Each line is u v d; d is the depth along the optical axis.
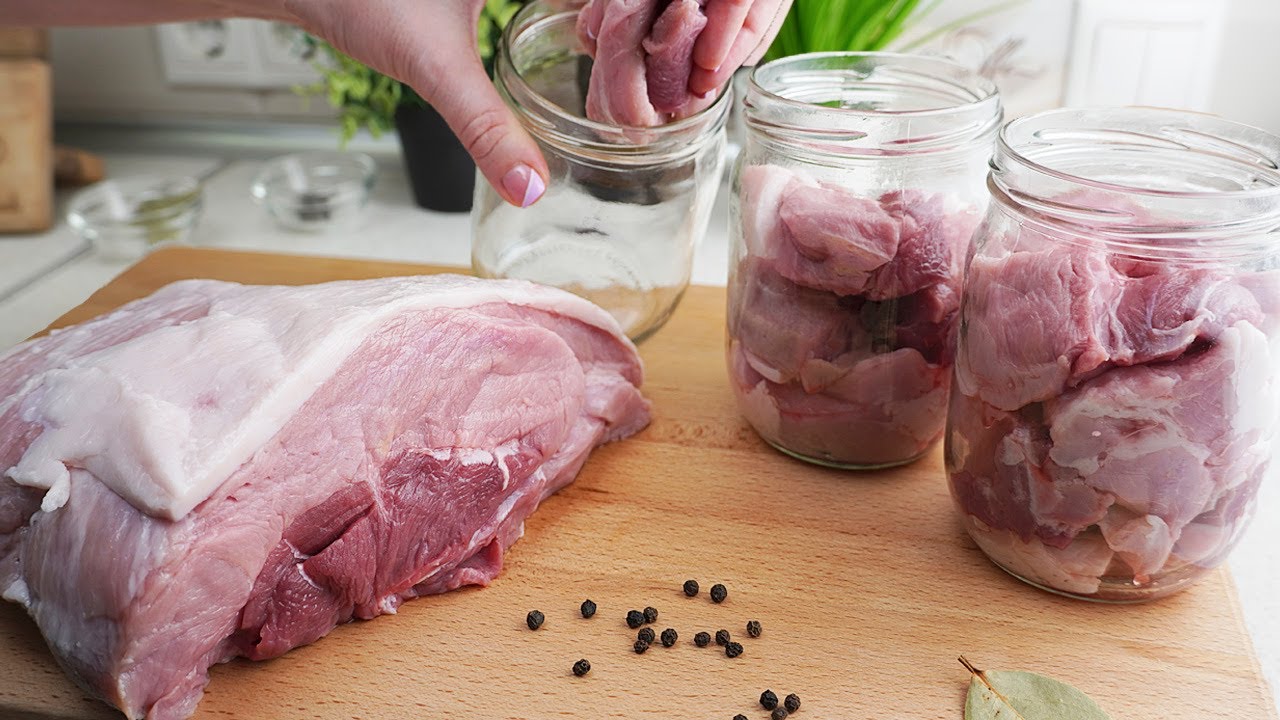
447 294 0.51
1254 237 0.44
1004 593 0.50
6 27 0.65
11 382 0.49
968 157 0.51
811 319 0.52
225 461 0.45
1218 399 0.44
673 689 0.47
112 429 0.46
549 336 0.52
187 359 0.48
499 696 0.46
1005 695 0.46
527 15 0.56
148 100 0.97
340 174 0.88
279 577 0.47
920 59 0.54
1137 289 0.45
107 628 0.45
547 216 0.58
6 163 0.83
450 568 0.50
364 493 0.48
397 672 0.47
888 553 0.52
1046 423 0.46
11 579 0.48
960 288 0.51
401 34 0.53
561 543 0.52
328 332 0.48
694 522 0.53
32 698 0.47
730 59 0.52
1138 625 0.49
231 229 0.84
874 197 0.50
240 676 0.47
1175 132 0.48
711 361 0.63
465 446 0.50
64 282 0.78
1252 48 0.78
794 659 0.48
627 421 0.58
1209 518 0.46
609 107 0.52
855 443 0.54
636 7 0.50
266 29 0.91
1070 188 0.45
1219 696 0.46
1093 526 0.47
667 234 0.58
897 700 0.46
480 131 0.52
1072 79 0.80
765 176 0.52
